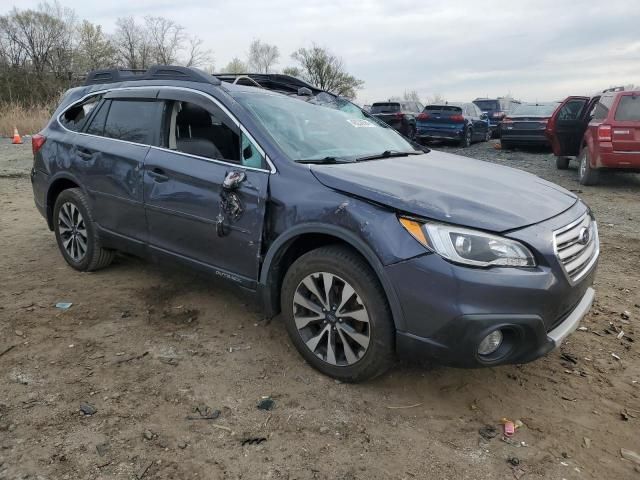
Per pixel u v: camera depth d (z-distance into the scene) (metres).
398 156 3.86
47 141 4.89
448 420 2.84
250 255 3.31
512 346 2.72
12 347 3.41
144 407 2.84
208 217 3.49
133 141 4.10
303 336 3.20
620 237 6.55
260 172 3.27
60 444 2.53
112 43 51.34
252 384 3.09
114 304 4.11
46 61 48.78
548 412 2.95
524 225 2.72
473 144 20.44
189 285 4.50
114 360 3.29
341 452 2.56
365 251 2.78
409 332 2.73
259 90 3.94
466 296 2.57
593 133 9.76
